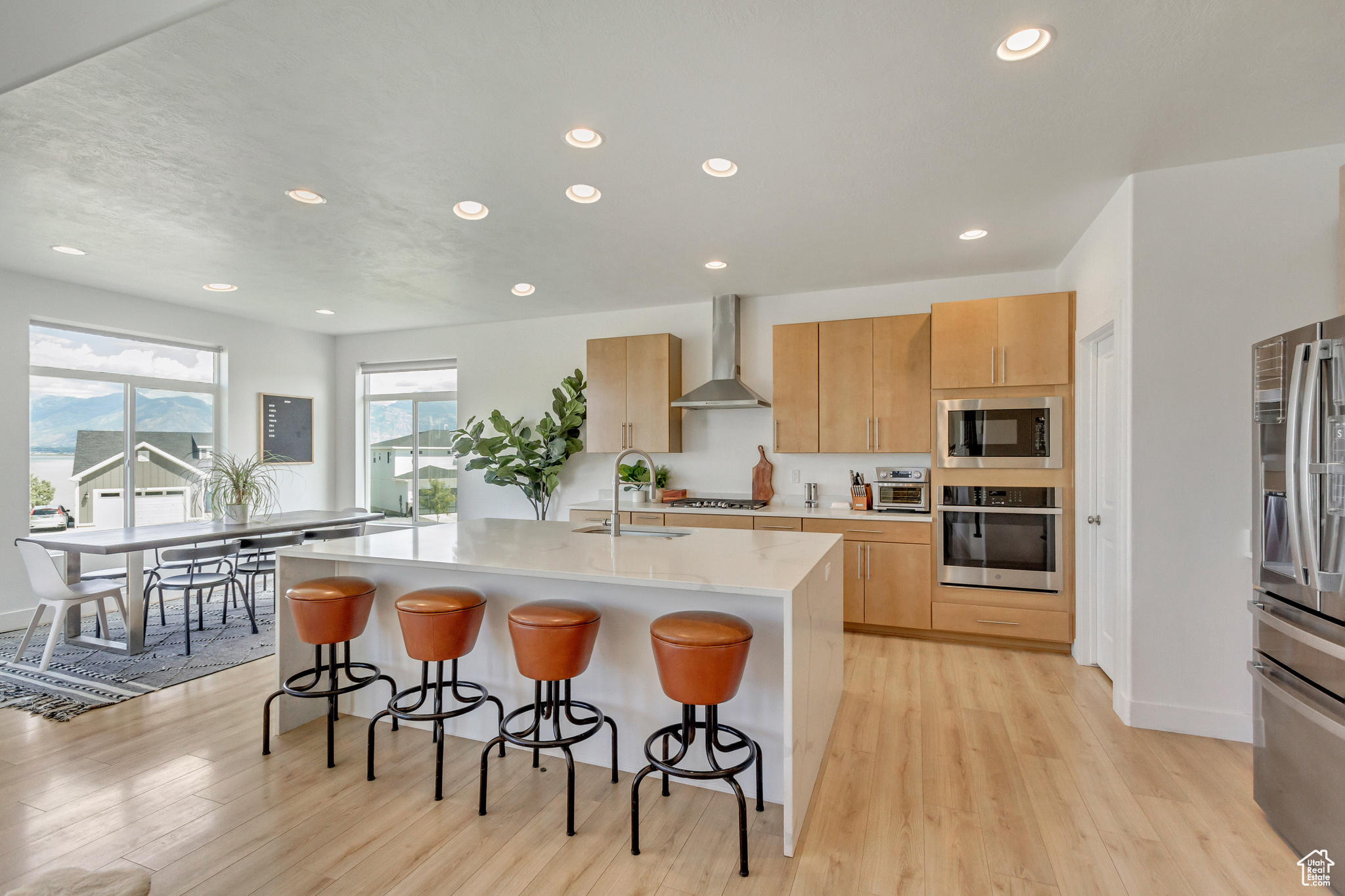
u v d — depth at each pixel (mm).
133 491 5098
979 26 1771
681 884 1742
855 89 2090
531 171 2699
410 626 2225
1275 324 2520
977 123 2303
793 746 1854
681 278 4430
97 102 2141
